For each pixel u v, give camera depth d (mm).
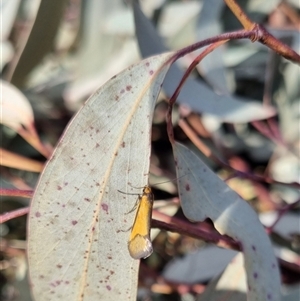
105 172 155
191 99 235
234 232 175
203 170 176
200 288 228
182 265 238
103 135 155
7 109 219
